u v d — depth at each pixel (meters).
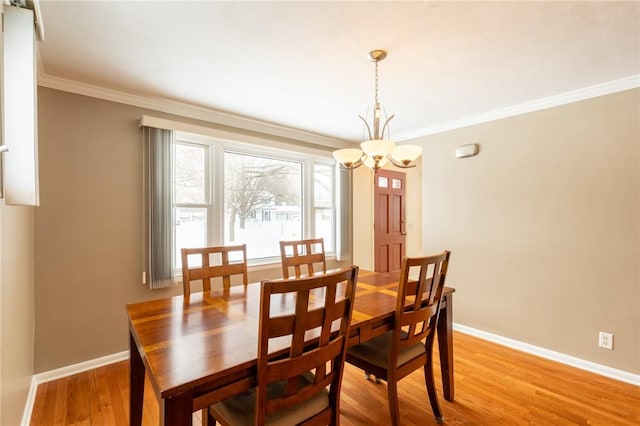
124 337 2.52
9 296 1.49
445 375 2.02
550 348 2.65
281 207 3.72
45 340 2.19
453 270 3.33
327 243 4.20
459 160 3.29
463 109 2.95
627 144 2.28
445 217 3.42
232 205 3.31
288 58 1.98
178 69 2.13
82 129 2.35
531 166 2.77
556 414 1.88
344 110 2.98
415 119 3.25
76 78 2.25
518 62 2.03
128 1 1.44
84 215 2.35
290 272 3.62
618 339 2.31
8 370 1.47
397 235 4.95
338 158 2.04
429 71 2.16
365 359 1.75
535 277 2.74
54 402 1.96
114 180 2.48
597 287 2.41
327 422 1.30
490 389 2.15
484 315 3.09
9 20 1.16
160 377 0.96
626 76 2.23
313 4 1.47
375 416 1.86
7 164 1.15
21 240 1.76
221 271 2.08
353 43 1.81
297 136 3.72
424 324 1.81
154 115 2.69
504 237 2.95
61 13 1.52
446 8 1.49
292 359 1.11
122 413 1.86
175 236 2.74
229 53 1.92
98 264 2.41
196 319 1.48
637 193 2.24
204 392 1.00
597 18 1.56
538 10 1.51
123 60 2.00
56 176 2.24
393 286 2.15
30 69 1.19
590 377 2.32
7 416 1.44
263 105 2.83
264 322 1.02
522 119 2.83
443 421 1.81
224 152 3.24
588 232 2.46
